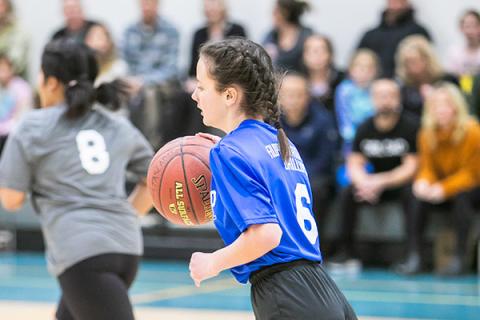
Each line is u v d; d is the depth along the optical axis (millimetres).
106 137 6613
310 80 16047
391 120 14594
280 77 5066
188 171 5324
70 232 6277
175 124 16016
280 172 4719
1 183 6418
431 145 14148
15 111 17000
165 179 5367
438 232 14602
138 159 6777
